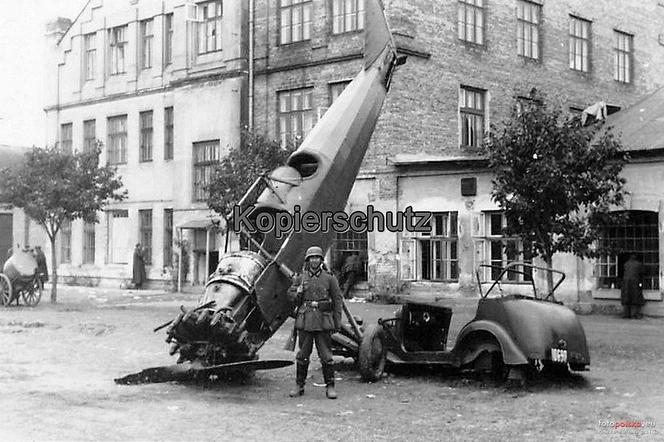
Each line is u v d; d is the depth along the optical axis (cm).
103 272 3556
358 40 2689
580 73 3164
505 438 797
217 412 911
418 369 1241
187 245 3178
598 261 2195
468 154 2742
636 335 1683
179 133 3234
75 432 793
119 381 1083
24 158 2594
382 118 2558
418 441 783
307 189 1178
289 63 2861
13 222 3934
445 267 2480
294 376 1196
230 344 1038
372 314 2084
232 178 2100
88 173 2536
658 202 2055
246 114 3027
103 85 3666
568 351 1072
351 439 787
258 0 2977
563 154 1476
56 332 1720
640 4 3450
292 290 1032
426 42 2620
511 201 1502
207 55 3177
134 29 3531
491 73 2827
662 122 2241
